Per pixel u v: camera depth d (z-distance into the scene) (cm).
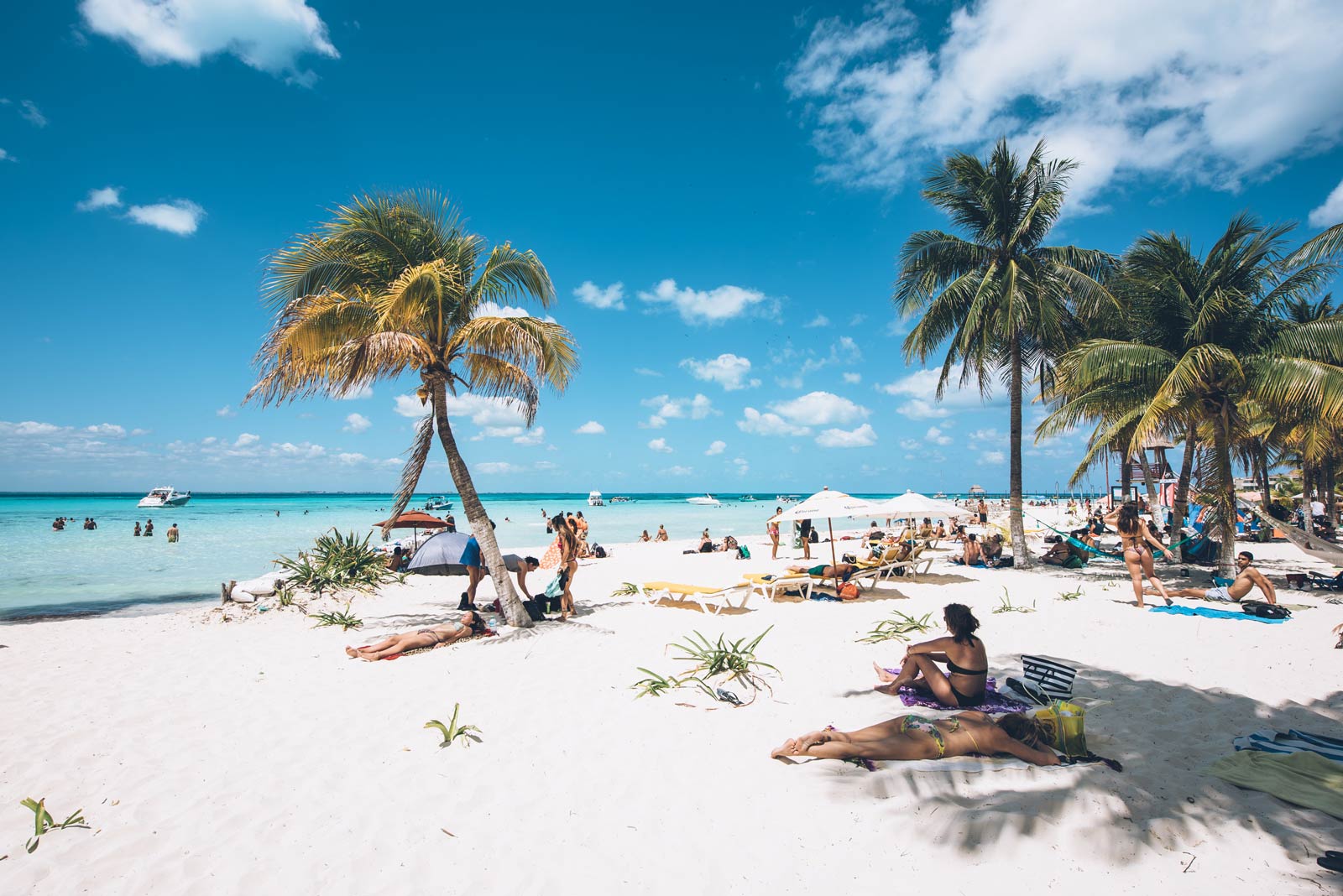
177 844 365
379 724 538
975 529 2781
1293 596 1020
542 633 863
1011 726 435
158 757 482
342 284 881
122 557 2328
